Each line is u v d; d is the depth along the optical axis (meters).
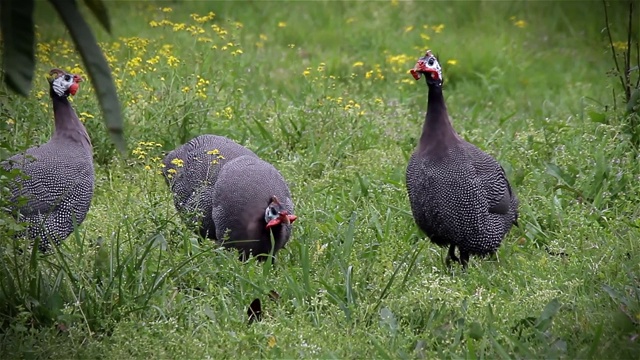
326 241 12.53
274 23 26.39
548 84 23.06
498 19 27.16
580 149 15.36
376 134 17.20
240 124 17.27
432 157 11.95
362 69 22.48
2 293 9.93
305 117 17.14
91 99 16.14
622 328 9.59
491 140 16.47
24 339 9.40
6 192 10.17
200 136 13.72
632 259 11.47
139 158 14.87
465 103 21.41
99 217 12.97
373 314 10.13
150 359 9.16
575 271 11.43
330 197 14.07
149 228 11.84
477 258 12.25
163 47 19.27
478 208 11.88
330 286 10.69
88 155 12.16
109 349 9.31
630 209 13.39
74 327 9.42
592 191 14.08
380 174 15.25
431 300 10.23
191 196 12.83
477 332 9.63
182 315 10.12
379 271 11.19
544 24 26.92
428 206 12.03
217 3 27.36
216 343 9.51
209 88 18.06
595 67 24.39
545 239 12.95
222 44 23.11
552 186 14.38
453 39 25.30
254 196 12.02
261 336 9.68
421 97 20.86
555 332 9.79
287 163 15.22
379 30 25.98
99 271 10.45
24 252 10.16
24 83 5.14
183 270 10.97
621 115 16.03
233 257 11.27
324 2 28.53
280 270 11.50
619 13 25.94
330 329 9.81
